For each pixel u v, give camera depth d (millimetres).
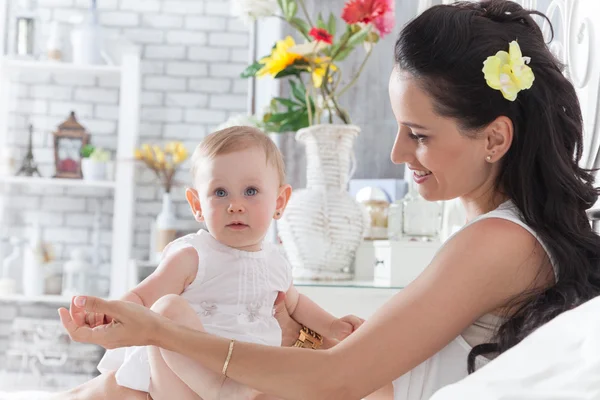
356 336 1095
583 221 1247
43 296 4598
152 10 5305
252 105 3520
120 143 4844
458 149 1179
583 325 809
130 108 4875
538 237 1148
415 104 1174
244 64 5355
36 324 4637
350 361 1068
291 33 3047
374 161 3021
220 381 1133
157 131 5285
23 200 5016
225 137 1456
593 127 1605
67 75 5109
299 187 3010
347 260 2373
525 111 1186
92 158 4742
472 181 1211
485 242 1132
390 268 2191
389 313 1105
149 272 4816
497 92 1161
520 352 824
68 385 4617
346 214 2303
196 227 5098
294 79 2986
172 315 1189
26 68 4852
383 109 3021
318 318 1545
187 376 1143
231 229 1406
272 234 2990
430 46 1170
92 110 5129
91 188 5082
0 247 4816
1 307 4754
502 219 1160
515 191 1193
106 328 1057
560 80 1224
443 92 1154
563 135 1240
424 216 2320
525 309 1118
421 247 2201
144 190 5145
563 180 1188
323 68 2406
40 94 5086
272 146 1493
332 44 2420
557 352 789
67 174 4773
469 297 1114
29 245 4793
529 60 1171
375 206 2555
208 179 1429
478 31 1180
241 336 1358
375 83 3018
